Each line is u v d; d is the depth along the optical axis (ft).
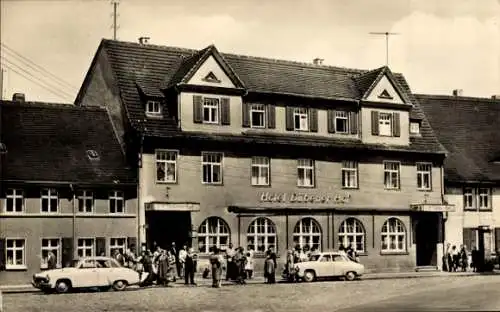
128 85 138.10
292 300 93.40
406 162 155.43
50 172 125.90
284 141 143.33
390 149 152.66
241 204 139.13
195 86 136.77
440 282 120.67
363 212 149.28
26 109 135.64
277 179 143.02
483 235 146.20
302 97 147.02
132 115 133.69
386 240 151.53
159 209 129.39
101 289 109.50
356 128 152.56
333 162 148.66
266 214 140.36
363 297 96.12
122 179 130.21
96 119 139.85
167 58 146.00
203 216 135.54
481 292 99.60
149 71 142.00
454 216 158.30
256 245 139.54
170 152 134.72
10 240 121.70
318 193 146.30
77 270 104.99
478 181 160.35
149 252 118.32
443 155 158.71
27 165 125.18
